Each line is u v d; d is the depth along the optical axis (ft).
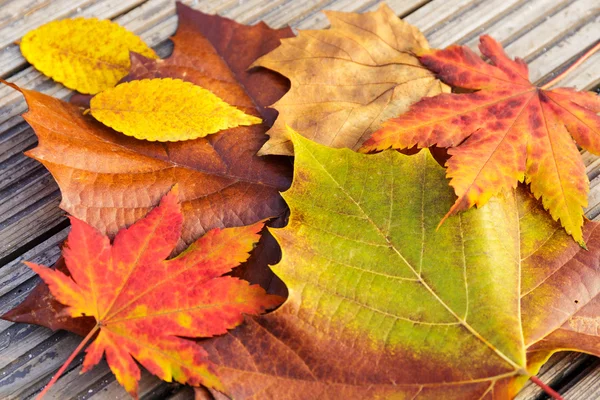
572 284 1.19
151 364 1.15
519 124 1.26
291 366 1.15
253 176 1.26
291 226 1.18
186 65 1.33
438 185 1.19
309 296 1.16
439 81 1.30
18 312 1.19
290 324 1.16
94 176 1.23
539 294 1.19
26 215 1.30
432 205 1.19
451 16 1.42
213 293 1.17
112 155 1.24
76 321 1.19
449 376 1.14
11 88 1.35
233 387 1.14
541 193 1.22
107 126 1.27
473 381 1.14
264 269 1.22
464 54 1.31
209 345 1.16
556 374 1.23
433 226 1.18
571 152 1.24
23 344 1.23
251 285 1.17
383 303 1.16
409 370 1.14
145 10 1.41
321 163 1.19
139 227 1.19
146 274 1.18
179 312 1.17
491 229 1.19
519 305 1.18
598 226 1.22
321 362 1.15
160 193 1.24
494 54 1.32
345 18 1.32
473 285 1.17
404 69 1.30
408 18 1.42
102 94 1.26
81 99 1.34
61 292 1.16
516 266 1.19
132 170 1.24
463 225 1.18
